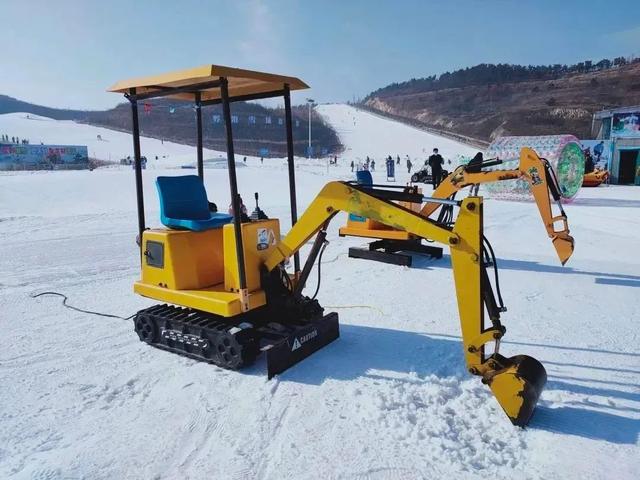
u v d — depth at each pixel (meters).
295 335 4.09
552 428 3.10
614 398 3.46
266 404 3.44
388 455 2.84
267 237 4.26
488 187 18.70
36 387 3.76
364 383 3.72
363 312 5.46
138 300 6.07
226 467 2.76
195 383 3.79
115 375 3.97
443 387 3.60
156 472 2.72
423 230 3.32
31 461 2.84
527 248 9.09
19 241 9.87
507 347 4.40
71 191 17.91
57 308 5.74
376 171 40.78
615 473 2.65
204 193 4.80
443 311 5.45
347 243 9.67
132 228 11.44
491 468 2.72
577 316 5.23
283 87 4.49
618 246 9.19
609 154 26.91
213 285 4.42
